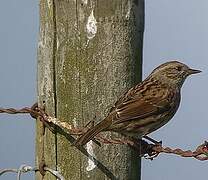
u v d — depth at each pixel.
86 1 6.41
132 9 6.54
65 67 6.58
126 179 6.70
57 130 6.70
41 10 6.78
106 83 6.51
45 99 6.77
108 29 6.45
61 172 6.70
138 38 6.68
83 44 6.47
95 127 6.50
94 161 6.58
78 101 6.55
